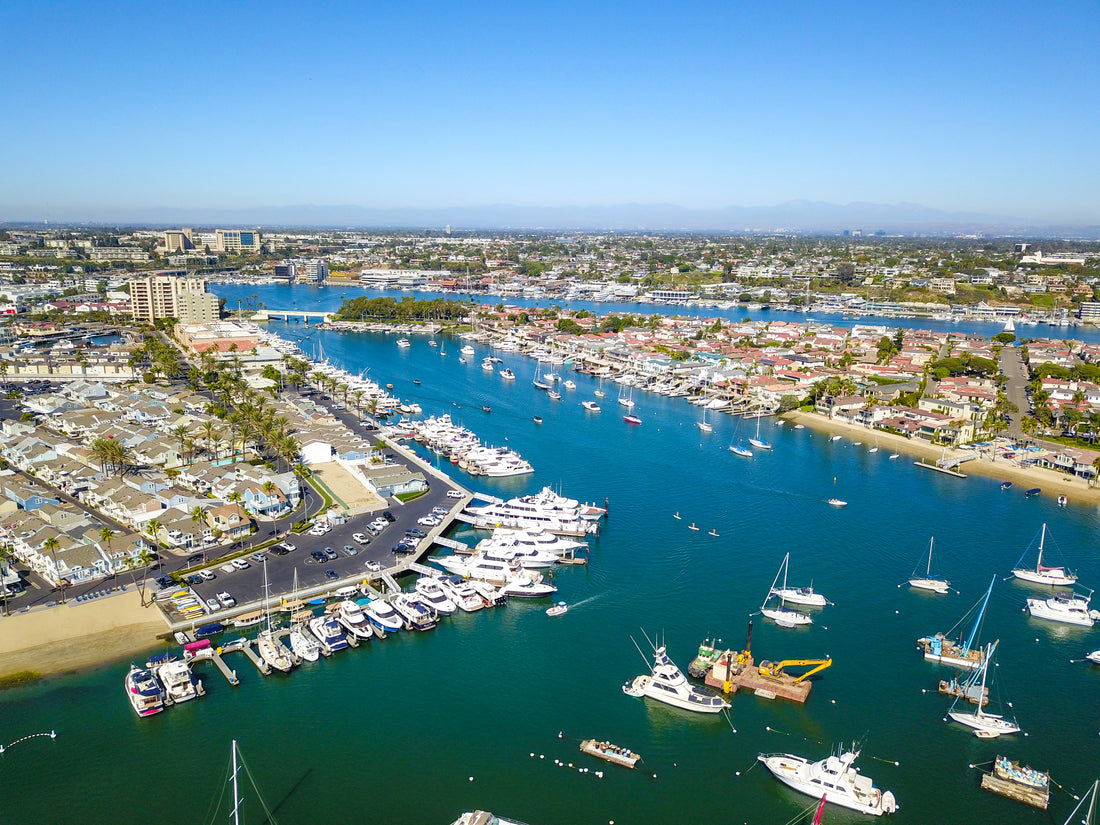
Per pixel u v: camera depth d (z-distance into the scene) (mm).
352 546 174500
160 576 157250
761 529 196750
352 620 143250
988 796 106312
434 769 109062
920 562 179000
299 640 137250
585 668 134625
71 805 101000
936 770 111312
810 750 114812
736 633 146500
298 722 118438
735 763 112188
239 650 136250
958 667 136750
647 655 139000
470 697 125812
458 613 153375
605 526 197875
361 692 126562
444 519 191500
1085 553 185750
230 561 165125
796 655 139625
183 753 110938
